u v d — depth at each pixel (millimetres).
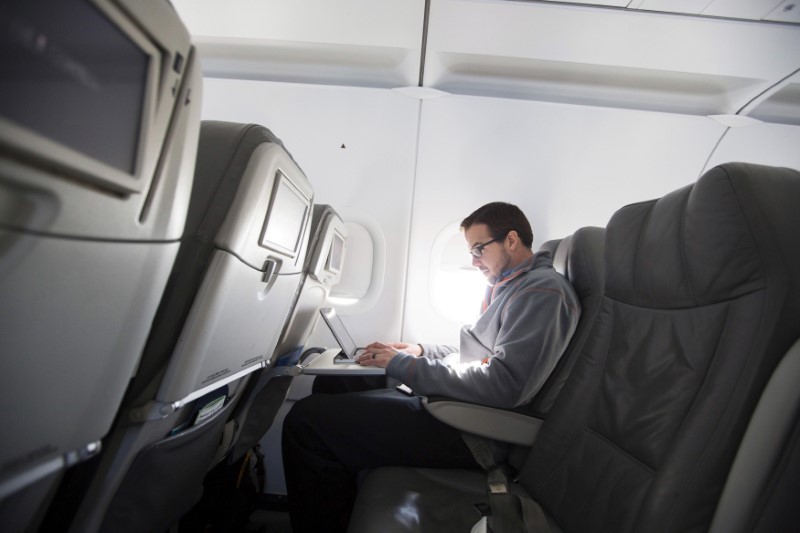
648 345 807
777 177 637
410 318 2098
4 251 260
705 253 671
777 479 541
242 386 976
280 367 1153
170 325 542
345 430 1091
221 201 553
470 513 850
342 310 2084
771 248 579
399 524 772
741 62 1576
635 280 890
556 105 1897
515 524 727
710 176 671
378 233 2066
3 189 242
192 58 403
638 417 758
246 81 1896
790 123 1940
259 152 570
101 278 344
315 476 1073
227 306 595
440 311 2098
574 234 1315
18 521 387
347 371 1228
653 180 2088
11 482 334
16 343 294
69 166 267
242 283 619
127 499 596
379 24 1531
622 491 726
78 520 533
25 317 293
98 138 301
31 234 270
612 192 2092
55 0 255
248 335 760
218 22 1576
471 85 1880
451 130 1978
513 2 1383
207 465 898
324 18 1524
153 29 336
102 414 427
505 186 2064
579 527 790
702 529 571
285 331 1154
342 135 2000
